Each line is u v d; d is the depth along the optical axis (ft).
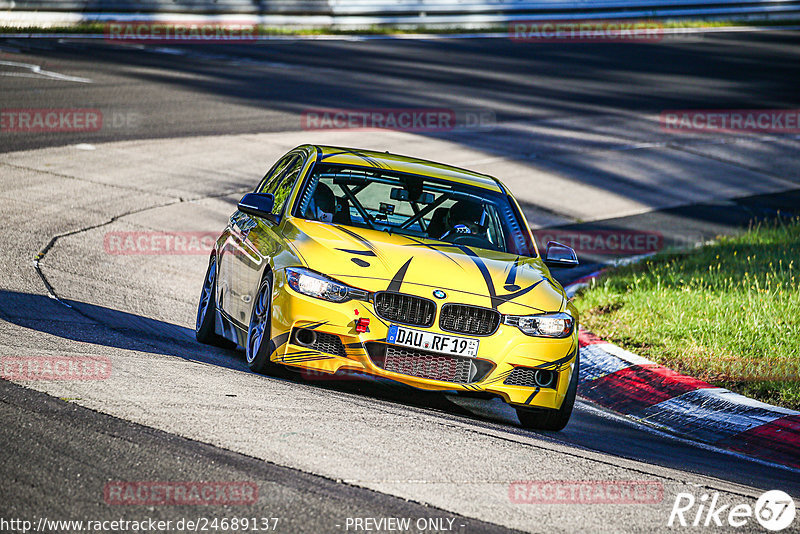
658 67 376.89
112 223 148.46
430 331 73.15
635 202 207.92
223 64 305.53
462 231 86.58
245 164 197.57
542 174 220.64
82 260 125.39
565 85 330.54
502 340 74.49
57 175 172.14
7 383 63.31
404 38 404.16
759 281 129.70
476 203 90.94
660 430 87.66
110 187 169.68
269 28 387.34
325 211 85.15
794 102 328.08
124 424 57.31
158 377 70.13
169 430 57.06
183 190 174.70
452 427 67.77
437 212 87.97
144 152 196.85
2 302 95.20
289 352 74.13
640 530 50.98
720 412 89.66
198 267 134.10
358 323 72.84
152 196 168.14
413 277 75.20
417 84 305.12
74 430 55.31
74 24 339.36
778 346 104.37
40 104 223.10
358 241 79.46
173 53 316.81
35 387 63.10
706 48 428.56
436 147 231.30
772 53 424.05
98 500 46.01
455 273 77.05
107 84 254.68
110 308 103.14
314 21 398.83
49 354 74.02
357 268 75.05
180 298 116.88
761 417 87.45
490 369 74.33
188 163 193.26
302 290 74.02
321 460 54.95
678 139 269.64
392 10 418.72
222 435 57.21
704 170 241.14
